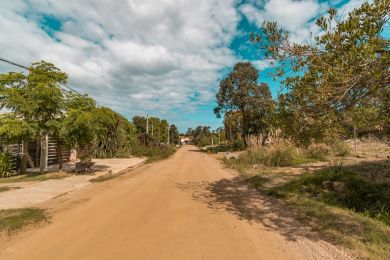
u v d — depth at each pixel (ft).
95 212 21.52
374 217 18.83
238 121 136.15
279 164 49.39
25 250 14.19
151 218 19.85
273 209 22.20
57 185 33.55
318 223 17.87
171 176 43.06
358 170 33.45
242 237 15.98
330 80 13.64
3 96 37.09
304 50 15.94
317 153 53.26
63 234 16.51
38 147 56.18
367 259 12.52
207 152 130.00
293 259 13.02
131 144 92.22
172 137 287.28
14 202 24.76
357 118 15.61
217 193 29.12
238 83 118.83
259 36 17.37
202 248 14.40
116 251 13.99
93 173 45.39
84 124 40.19
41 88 38.45
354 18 12.84
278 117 18.56
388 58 12.29
